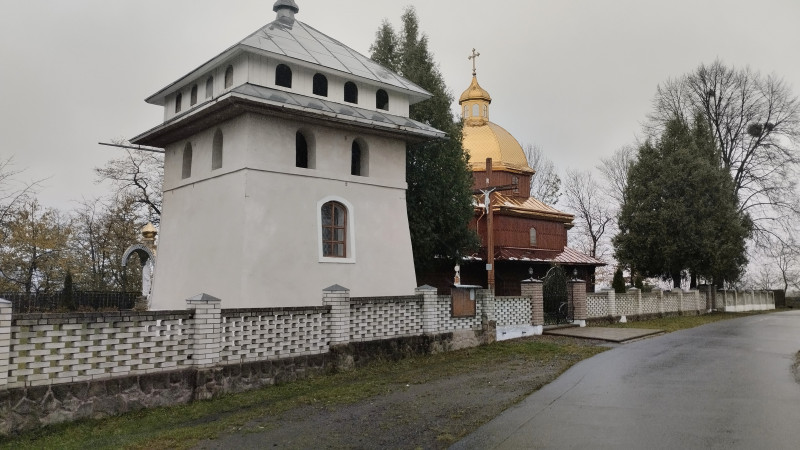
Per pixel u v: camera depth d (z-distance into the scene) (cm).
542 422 770
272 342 1110
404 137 1764
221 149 1623
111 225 3547
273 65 1620
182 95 1875
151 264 2458
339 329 1229
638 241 3142
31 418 792
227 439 738
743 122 3675
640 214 3131
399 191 1781
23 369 795
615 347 1571
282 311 1132
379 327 1345
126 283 3591
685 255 3073
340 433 753
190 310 988
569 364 1281
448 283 2739
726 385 1005
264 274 1441
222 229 1514
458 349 1542
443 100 2167
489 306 1662
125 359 902
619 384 1031
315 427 786
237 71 1612
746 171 3691
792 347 1529
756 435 692
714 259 3036
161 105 2031
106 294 2645
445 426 768
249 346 1072
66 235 3328
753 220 3669
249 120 1469
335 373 1208
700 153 3247
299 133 1617
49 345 820
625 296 2505
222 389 1010
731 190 3222
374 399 955
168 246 1770
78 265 3453
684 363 1260
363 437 732
